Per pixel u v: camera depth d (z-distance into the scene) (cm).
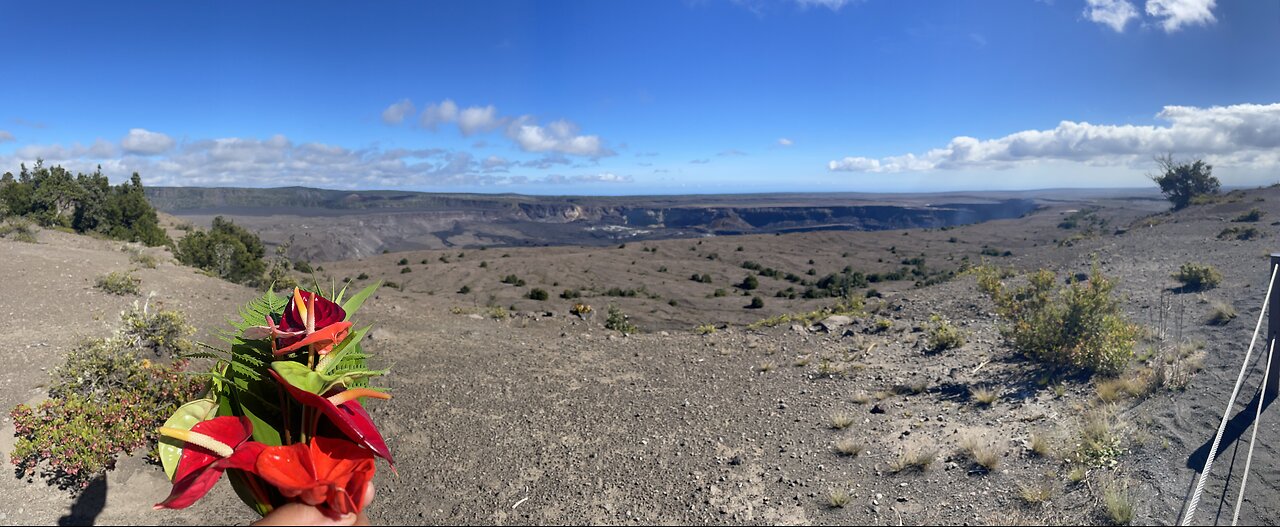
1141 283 1105
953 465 529
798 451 612
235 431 73
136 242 2241
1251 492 403
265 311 81
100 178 2500
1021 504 454
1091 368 669
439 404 805
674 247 8038
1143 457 470
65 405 575
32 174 2406
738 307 3384
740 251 7712
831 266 6694
